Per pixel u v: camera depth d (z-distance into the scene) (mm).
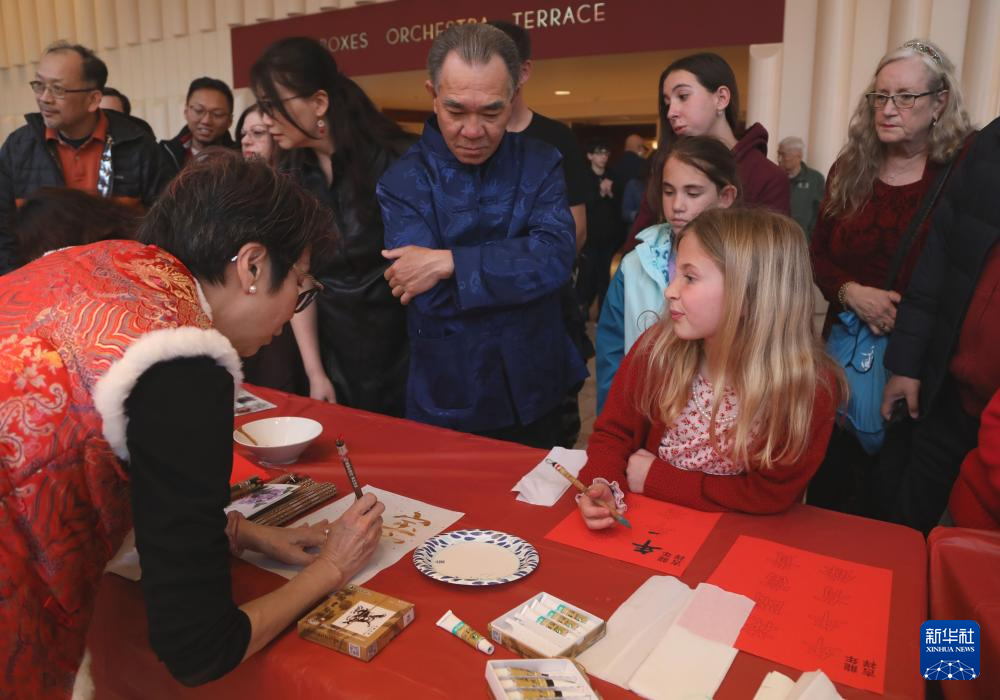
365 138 1925
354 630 875
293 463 1438
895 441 1892
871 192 1956
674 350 1335
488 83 1492
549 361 1795
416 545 1119
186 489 758
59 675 888
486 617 934
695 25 3828
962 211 1653
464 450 1491
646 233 1798
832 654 867
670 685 808
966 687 885
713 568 1060
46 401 770
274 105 1814
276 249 887
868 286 1965
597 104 9305
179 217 872
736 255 1188
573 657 855
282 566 1060
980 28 3209
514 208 1674
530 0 4258
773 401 1201
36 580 824
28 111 7117
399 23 4742
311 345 2088
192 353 783
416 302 1672
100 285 814
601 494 1219
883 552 1104
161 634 763
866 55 3568
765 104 3783
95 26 6363
